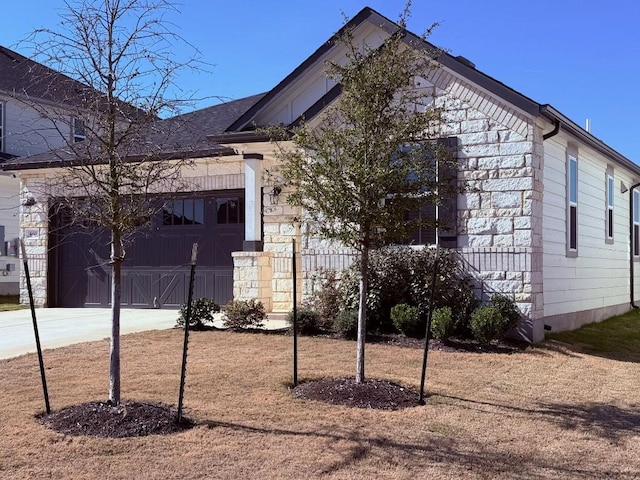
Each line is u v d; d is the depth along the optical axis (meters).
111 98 6.25
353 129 7.34
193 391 7.18
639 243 19.55
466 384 7.93
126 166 6.33
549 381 8.28
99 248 16.36
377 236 7.44
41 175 16.41
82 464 4.99
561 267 12.71
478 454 5.52
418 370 8.55
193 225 15.35
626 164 16.67
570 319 13.15
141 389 7.19
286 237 13.75
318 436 5.79
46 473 4.81
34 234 16.69
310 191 7.33
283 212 13.76
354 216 7.20
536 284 10.91
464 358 9.34
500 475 5.07
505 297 10.62
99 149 6.62
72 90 6.59
